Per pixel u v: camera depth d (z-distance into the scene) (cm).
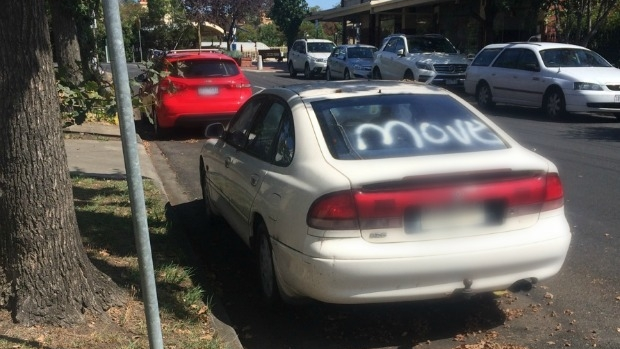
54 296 388
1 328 379
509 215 411
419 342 433
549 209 427
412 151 435
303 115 464
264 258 478
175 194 835
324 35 6569
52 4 1358
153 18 2805
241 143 567
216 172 622
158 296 455
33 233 382
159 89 1212
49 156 381
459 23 2725
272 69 3878
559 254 423
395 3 2841
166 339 392
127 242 564
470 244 398
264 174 475
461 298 412
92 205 688
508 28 2497
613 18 2038
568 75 1473
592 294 503
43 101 378
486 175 405
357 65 2445
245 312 486
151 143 1230
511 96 1638
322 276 388
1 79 366
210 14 4053
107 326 396
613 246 606
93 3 1406
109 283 425
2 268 391
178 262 532
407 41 2106
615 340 430
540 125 1417
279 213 429
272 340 441
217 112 1251
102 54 1938
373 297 392
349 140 439
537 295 504
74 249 397
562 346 422
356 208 387
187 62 1252
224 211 600
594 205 742
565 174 903
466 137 457
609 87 1441
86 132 1215
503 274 409
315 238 392
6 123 372
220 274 564
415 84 545
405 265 388
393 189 391
